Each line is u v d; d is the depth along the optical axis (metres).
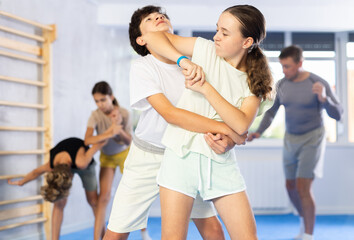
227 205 1.47
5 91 3.58
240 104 1.49
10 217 3.56
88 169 3.30
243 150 5.69
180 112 1.46
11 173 3.63
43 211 3.96
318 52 5.85
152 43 1.55
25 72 3.83
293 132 3.56
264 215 5.52
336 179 5.63
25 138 3.81
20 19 3.67
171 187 1.45
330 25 5.54
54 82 4.27
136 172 1.86
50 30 4.04
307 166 3.46
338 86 5.82
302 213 3.78
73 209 4.54
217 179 1.46
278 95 3.59
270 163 5.60
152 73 1.66
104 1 5.13
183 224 1.45
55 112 4.27
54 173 3.02
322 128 3.51
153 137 1.82
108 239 1.87
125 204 1.86
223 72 1.49
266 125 3.73
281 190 5.59
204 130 1.44
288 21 5.53
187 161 1.46
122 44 5.63
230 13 1.42
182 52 1.58
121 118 3.38
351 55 5.84
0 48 3.54
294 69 3.47
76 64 4.67
